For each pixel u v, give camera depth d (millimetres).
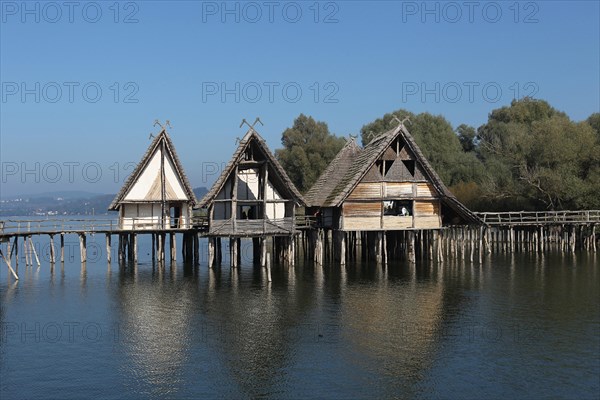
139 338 22297
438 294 29750
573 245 46906
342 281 33594
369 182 38438
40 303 28391
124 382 17922
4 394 17141
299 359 19719
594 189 50938
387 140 37500
